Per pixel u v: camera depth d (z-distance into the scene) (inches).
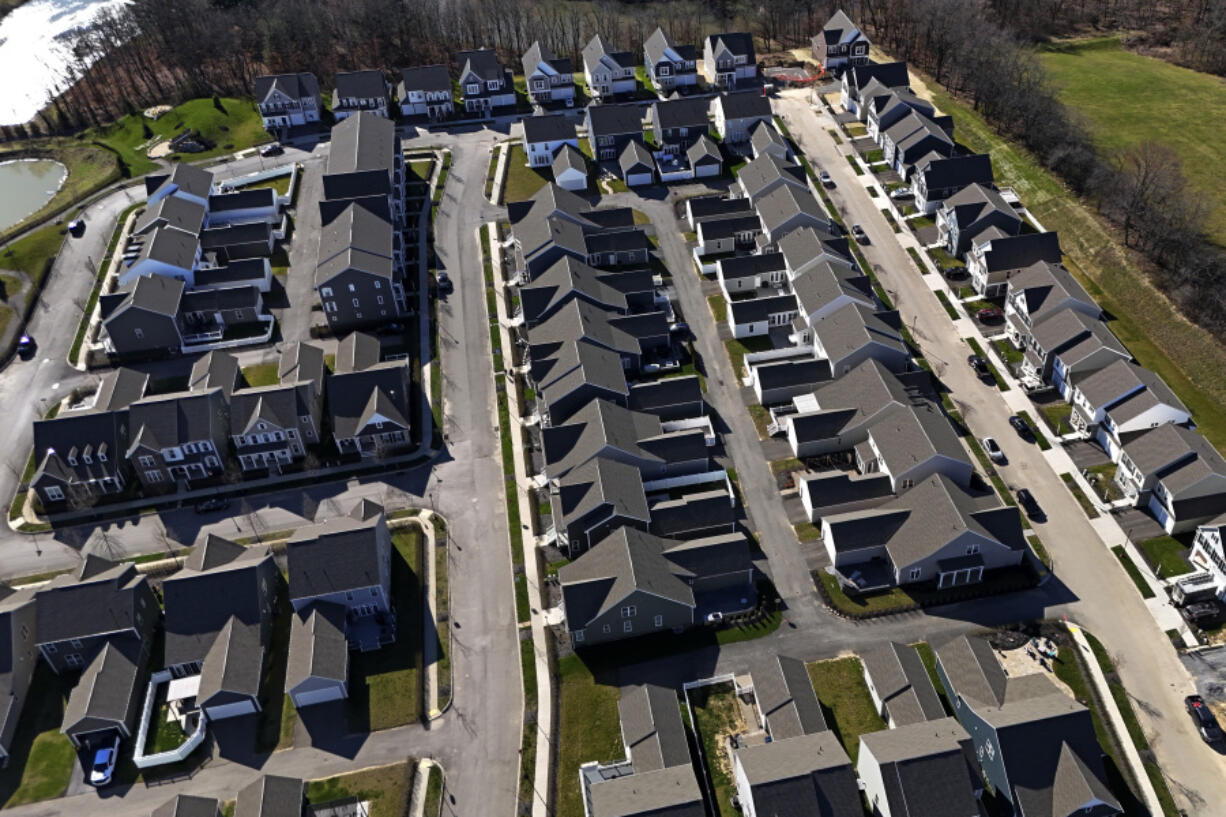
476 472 4320.9
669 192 6343.5
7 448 4591.5
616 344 4763.8
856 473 4170.8
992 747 2913.4
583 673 3435.0
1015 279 4968.0
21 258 5959.6
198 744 3270.2
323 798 3080.7
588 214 5812.0
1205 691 3270.2
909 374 4451.3
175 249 5457.7
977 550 3627.0
